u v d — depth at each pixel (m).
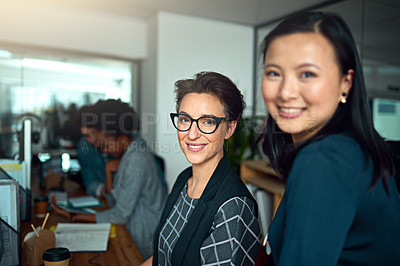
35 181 2.66
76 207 1.90
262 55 0.53
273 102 0.52
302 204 0.47
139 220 1.69
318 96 0.48
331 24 0.47
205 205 0.86
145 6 3.39
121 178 1.72
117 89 3.94
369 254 0.51
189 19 3.67
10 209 1.13
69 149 3.53
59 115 3.61
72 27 3.46
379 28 2.82
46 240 1.16
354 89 0.50
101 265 1.16
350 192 0.47
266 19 3.73
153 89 3.62
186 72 3.66
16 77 3.44
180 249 0.86
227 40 3.88
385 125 2.81
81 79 3.76
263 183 2.97
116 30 3.68
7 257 1.13
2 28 3.15
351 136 0.50
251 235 0.83
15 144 3.48
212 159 0.90
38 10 3.29
